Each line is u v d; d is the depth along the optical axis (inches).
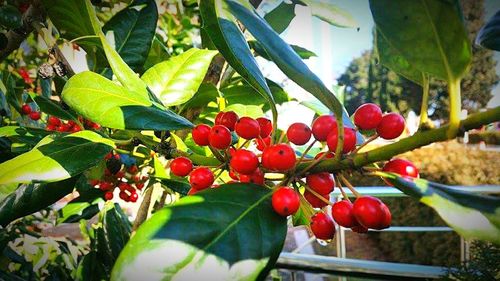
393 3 3.3
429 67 3.4
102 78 4.9
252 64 4.6
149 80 6.3
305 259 14.9
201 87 7.3
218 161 5.0
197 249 3.3
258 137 4.7
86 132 5.0
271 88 8.4
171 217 3.4
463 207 3.4
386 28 3.4
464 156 37.8
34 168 4.4
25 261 12.4
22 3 7.7
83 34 6.5
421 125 3.5
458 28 3.2
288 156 4.0
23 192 5.9
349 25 7.3
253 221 3.7
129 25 7.3
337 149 3.9
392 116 4.2
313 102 7.2
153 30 7.4
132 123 4.6
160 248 3.2
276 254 3.6
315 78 3.8
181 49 14.8
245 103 8.6
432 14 3.2
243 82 8.5
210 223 3.5
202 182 4.3
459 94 3.3
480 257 13.6
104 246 9.8
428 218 32.3
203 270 3.2
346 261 14.3
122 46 7.2
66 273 12.6
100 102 4.7
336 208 4.0
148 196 9.1
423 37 3.4
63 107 7.1
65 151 4.7
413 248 32.7
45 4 6.1
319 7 7.3
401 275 13.2
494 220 3.3
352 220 3.9
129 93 4.9
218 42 5.1
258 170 4.4
